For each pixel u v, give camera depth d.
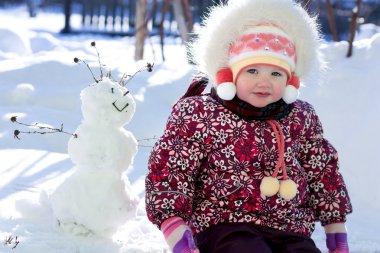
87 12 20.48
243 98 2.75
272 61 2.70
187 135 2.75
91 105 2.95
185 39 8.01
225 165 2.72
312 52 2.87
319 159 2.93
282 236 2.70
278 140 2.75
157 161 2.73
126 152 2.99
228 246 2.60
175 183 2.70
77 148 2.96
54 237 2.97
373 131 4.61
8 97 5.65
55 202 3.02
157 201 2.68
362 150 4.57
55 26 19.69
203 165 2.78
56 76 6.05
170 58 11.38
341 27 17.14
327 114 4.94
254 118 2.76
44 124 5.12
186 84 6.01
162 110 5.56
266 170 2.75
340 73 5.22
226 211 2.72
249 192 2.70
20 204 3.24
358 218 3.99
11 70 6.05
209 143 2.74
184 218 2.71
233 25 2.77
